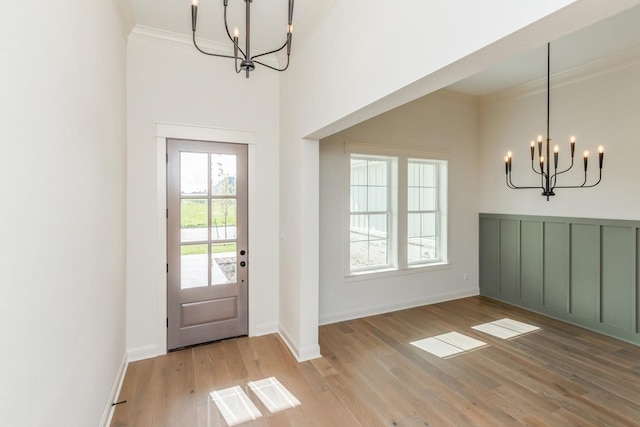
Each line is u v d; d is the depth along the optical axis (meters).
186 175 3.19
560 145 3.94
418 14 1.57
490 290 4.88
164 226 3.08
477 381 2.63
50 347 1.16
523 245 4.41
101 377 1.94
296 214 3.13
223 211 3.37
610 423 2.12
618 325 3.43
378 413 2.23
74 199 1.43
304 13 2.61
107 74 2.09
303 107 2.94
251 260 3.49
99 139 1.87
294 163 3.18
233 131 3.37
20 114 0.94
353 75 2.13
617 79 3.41
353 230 4.23
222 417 2.19
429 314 4.20
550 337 3.47
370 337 3.49
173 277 3.15
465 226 4.91
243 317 3.48
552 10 1.01
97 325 1.84
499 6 1.18
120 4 2.41
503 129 4.63
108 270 2.13
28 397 0.99
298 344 3.03
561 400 2.37
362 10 2.03
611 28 2.85
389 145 4.26
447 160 4.71
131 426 2.10
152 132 3.01
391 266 4.44
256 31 2.90
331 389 2.52
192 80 3.17
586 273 3.71
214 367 2.84
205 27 2.85
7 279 0.87
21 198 0.95
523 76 4.01
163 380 2.62
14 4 0.90
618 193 3.43
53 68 1.19
